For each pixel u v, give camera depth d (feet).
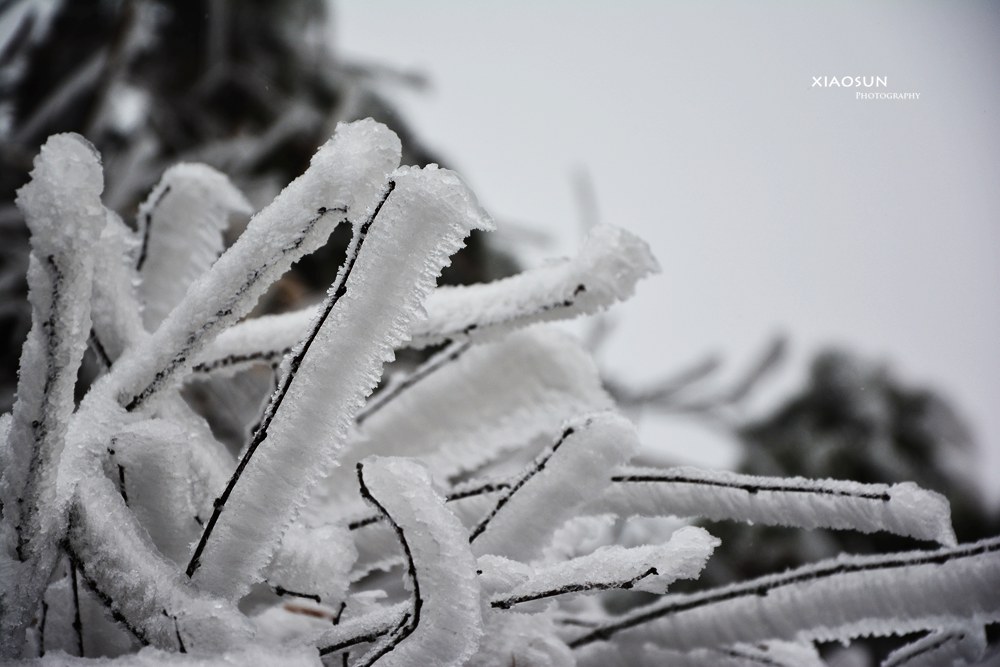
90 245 3.03
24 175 8.72
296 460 3.14
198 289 3.27
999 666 3.71
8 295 7.79
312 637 3.25
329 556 3.31
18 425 3.09
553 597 3.26
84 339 3.08
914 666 3.56
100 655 3.37
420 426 3.63
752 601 3.46
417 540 3.11
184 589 3.18
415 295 3.09
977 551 3.38
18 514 3.13
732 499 3.42
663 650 3.50
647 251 3.39
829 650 8.14
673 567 3.20
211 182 3.68
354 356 3.10
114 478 3.29
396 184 3.07
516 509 3.34
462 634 3.12
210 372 3.54
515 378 3.64
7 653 3.16
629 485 3.44
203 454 3.46
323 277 8.27
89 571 3.20
